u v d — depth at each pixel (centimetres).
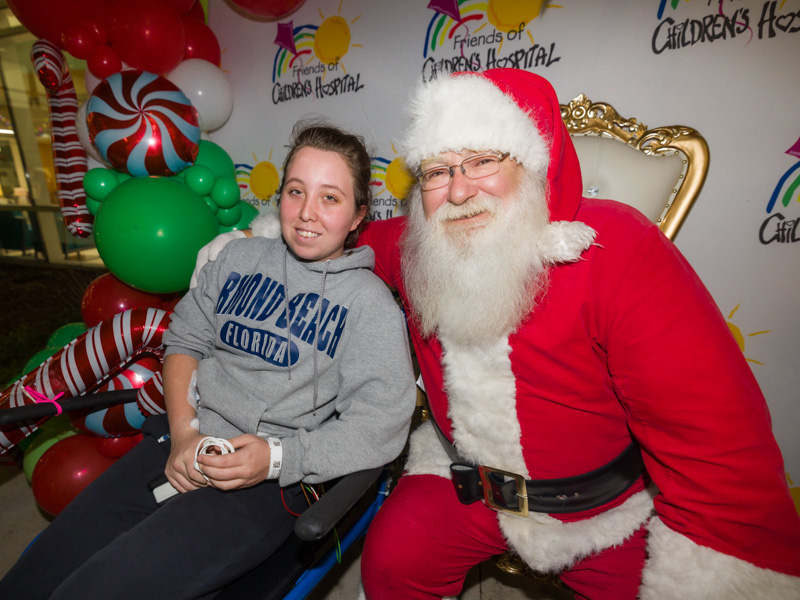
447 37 171
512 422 93
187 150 166
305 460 92
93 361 130
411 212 106
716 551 75
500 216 86
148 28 167
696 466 76
